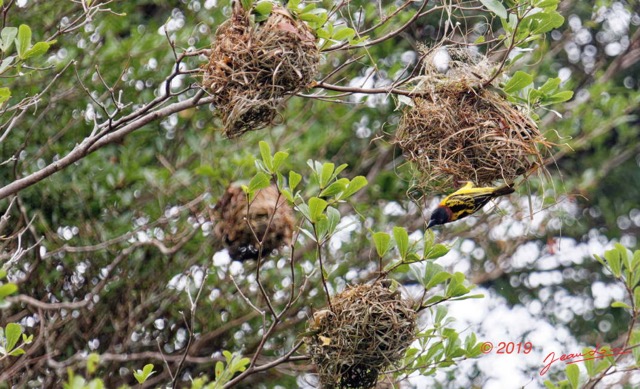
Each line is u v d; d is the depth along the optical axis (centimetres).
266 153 743
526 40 797
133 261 1308
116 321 1302
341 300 768
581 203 1931
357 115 1495
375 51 1462
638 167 1911
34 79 1279
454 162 803
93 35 1332
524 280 1895
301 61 754
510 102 814
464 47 825
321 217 746
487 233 1470
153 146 1408
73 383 554
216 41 765
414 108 809
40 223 1296
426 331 826
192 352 1310
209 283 1328
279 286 1355
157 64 1355
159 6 1534
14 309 1312
